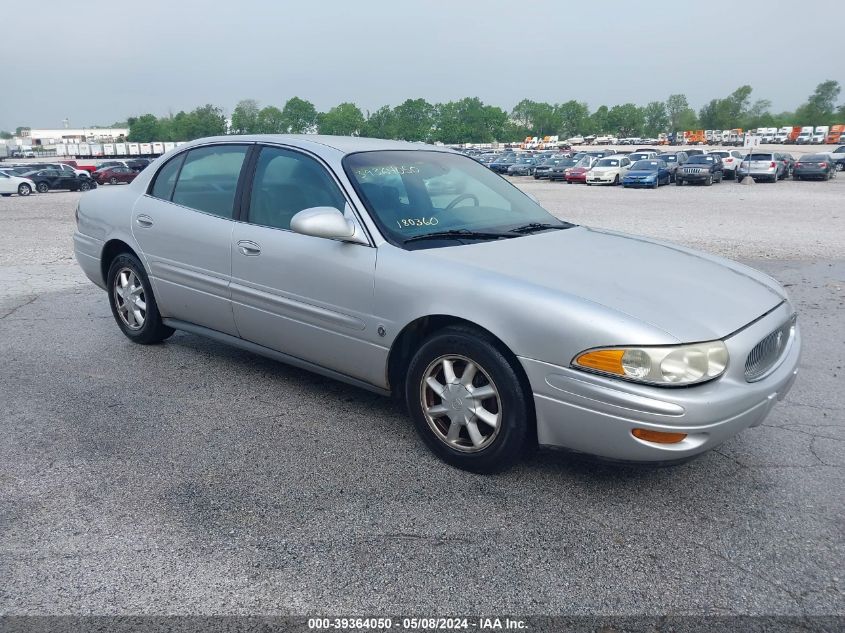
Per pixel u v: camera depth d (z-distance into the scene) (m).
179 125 123.44
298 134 4.41
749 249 11.34
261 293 4.03
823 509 3.05
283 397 4.27
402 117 153.75
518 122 178.88
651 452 2.80
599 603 2.43
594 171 36.84
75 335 5.59
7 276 8.33
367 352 3.60
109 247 5.18
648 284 3.19
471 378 3.24
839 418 4.08
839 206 21.05
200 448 3.58
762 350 3.10
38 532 2.81
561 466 3.41
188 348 5.23
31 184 32.00
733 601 2.45
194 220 4.43
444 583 2.52
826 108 145.50
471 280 3.19
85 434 3.74
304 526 2.87
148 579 2.53
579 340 2.86
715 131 138.12
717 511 3.03
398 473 3.33
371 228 3.58
